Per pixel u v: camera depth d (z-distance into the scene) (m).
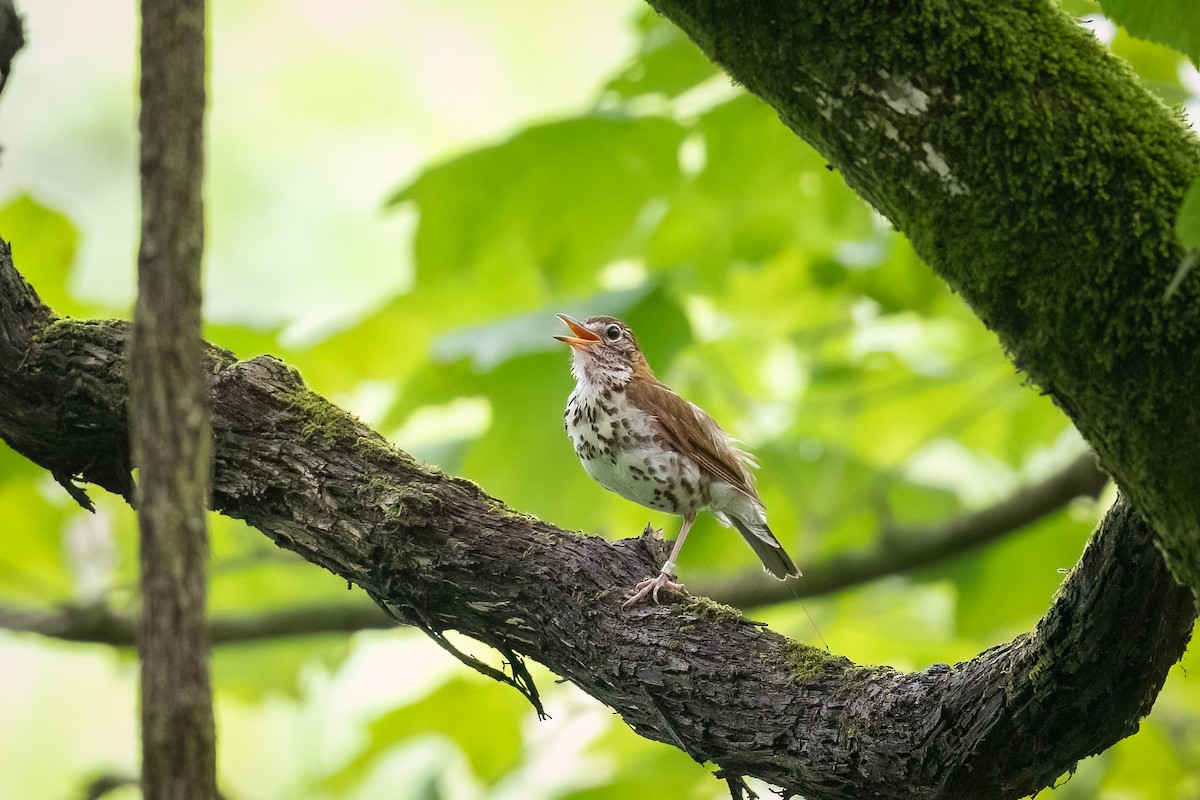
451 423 15.56
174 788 3.34
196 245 3.61
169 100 3.61
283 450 6.58
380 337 11.84
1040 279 4.46
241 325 11.12
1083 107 4.46
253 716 16.06
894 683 5.50
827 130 4.82
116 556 12.11
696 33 4.95
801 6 4.66
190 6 3.65
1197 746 11.62
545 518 11.73
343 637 12.70
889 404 13.34
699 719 5.86
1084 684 4.84
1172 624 4.72
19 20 6.61
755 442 12.52
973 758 5.17
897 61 4.57
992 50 4.50
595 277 12.03
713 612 6.15
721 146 11.28
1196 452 4.28
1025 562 12.70
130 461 6.86
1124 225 4.35
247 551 11.74
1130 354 4.36
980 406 12.30
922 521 13.80
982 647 12.48
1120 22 4.61
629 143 11.12
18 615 11.19
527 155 11.11
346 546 6.46
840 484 12.23
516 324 11.04
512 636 6.45
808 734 5.57
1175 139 4.45
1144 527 4.49
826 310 13.33
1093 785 11.36
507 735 12.02
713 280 12.44
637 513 13.10
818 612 13.23
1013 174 4.46
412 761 14.80
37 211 10.61
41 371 6.74
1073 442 14.13
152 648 3.41
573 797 11.51
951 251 4.63
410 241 11.56
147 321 3.54
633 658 6.02
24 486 11.66
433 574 6.38
